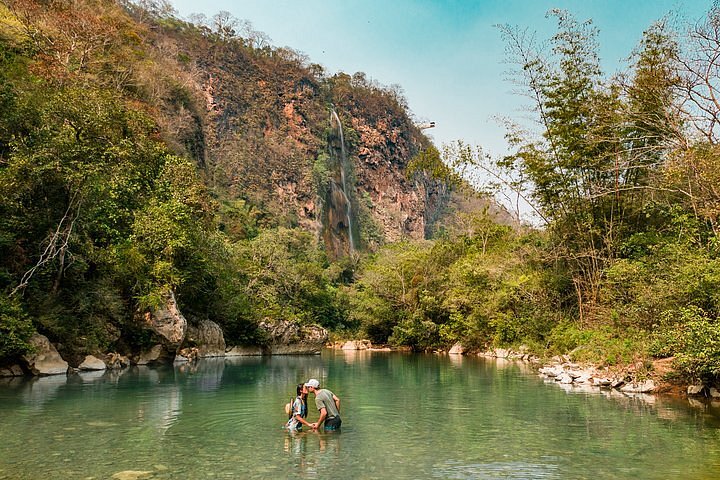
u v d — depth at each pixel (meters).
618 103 22.70
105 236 25.45
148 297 25.06
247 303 38.53
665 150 21.62
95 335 22.44
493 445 9.46
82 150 21.28
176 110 60.03
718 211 17.45
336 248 111.00
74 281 22.69
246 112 116.62
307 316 53.16
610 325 21.59
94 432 10.10
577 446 9.38
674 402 14.41
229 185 94.44
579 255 26.66
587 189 25.98
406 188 152.38
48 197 21.80
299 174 111.12
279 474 7.53
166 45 88.19
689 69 18.38
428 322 46.94
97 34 43.47
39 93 23.78
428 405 14.12
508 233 47.75
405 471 7.76
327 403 10.71
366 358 36.09
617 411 12.98
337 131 132.88
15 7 39.19
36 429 10.30
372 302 53.19
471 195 33.31
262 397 14.98
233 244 54.41
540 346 30.33
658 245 21.27
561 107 25.78
